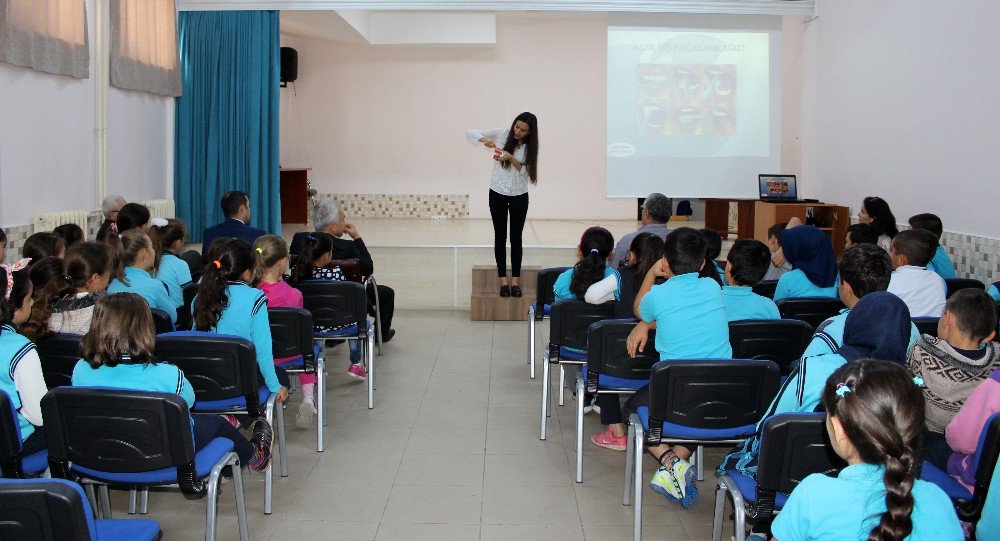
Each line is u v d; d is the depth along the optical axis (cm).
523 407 456
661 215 528
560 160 1189
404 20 1115
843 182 748
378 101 1182
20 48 493
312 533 301
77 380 247
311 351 366
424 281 754
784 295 426
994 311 250
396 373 525
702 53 784
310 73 1180
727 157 793
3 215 496
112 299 245
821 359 230
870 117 691
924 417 144
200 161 768
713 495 338
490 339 622
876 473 146
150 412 227
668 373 264
